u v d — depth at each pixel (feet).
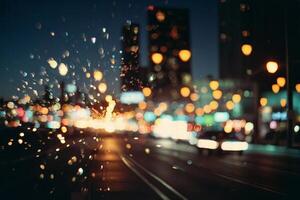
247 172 77.97
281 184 61.41
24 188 41.39
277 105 178.60
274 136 163.73
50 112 37.06
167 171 79.77
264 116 189.98
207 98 212.64
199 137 128.57
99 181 42.75
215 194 52.95
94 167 34.40
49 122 40.78
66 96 34.40
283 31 162.61
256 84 183.93
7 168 42.88
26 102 39.52
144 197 49.42
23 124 44.29
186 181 65.51
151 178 68.33
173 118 237.86
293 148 105.09
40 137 42.65
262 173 76.02
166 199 48.67
